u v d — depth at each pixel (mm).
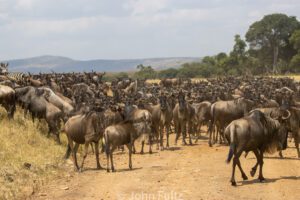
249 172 27438
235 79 115250
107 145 28266
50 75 68875
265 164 29797
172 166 29922
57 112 37750
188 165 30094
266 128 25062
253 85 85875
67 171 28859
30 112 38562
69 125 29875
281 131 25828
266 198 21578
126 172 28172
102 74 80500
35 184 24906
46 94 39469
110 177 26844
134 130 29375
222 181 25047
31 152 31156
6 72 62250
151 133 39281
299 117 31797
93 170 29359
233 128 24172
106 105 38969
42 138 36094
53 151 33594
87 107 37250
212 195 22141
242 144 24172
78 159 33344
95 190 23859
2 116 37844
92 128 29188
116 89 65562
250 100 39375
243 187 23641
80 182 25875
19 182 24797
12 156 28734
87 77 73688
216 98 52406
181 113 39906
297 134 31984
